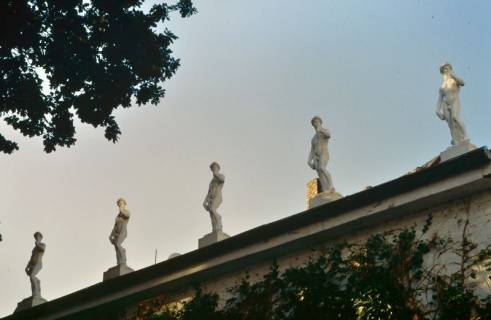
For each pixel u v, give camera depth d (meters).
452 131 20.61
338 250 21.06
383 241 20.42
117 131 20.86
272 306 21.62
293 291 21.28
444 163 19.38
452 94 20.83
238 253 22.50
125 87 20.27
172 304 24.25
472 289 18.70
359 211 20.66
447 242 19.48
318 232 21.19
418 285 19.39
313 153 23.09
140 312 24.81
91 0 20.05
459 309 18.53
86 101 20.36
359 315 19.64
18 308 29.09
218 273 23.34
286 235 21.73
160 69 20.42
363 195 20.52
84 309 25.91
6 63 19.92
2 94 20.08
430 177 19.64
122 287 25.06
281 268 22.11
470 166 19.16
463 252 19.16
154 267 24.16
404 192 20.06
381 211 20.30
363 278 20.08
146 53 20.17
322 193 22.34
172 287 24.36
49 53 19.98
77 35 19.97
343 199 20.78
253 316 21.81
